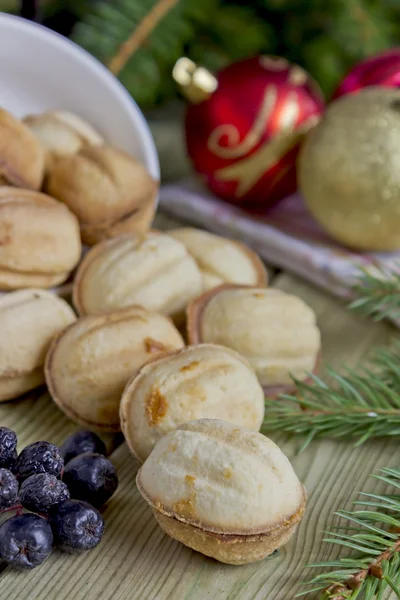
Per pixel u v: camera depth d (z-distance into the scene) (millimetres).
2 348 376
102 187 417
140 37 490
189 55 529
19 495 335
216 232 497
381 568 322
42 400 392
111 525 347
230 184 486
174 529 328
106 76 449
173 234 434
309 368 396
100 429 376
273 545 325
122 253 406
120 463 372
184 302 405
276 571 335
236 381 358
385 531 339
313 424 378
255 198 492
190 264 410
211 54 529
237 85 468
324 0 517
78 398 371
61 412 388
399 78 477
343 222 453
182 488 324
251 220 489
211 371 358
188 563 337
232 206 501
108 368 370
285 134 469
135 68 496
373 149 438
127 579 332
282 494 324
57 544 334
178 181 531
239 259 429
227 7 527
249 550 324
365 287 436
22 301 389
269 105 466
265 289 402
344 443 383
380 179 437
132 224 426
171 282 402
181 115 614
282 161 476
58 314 390
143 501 357
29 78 448
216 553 327
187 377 355
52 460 343
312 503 359
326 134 447
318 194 454
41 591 327
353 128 442
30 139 410
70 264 403
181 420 350
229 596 329
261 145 471
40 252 392
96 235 423
